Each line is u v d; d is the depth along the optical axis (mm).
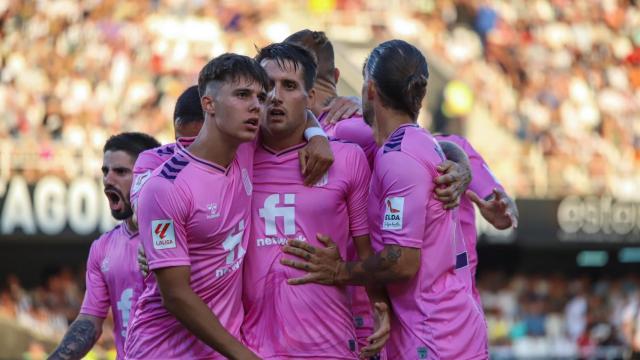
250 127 14773
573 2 69688
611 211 52500
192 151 15195
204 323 14930
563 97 63688
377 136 16578
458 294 16141
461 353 15922
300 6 64875
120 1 61281
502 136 60594
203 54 60156
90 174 48062
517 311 55531
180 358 15789
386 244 15734
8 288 51656
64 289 52562
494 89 63188
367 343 17641
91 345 19703
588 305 56250
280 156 15984
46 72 56656
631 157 60969
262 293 15828
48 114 54375
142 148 19484
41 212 47031
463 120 60375
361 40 64125
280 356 15750
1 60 56688
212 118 14977
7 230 46688
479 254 60938
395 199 15672
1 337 45125
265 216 15875
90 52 58375
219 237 15219
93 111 55125
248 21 63312
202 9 62344
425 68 16266
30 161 47906
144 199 14969
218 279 15375
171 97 57406
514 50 66312
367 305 17797
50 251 54844
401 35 65062
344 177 16031
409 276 15750
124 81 57281
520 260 61375
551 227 52531
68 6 60250
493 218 18688
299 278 15781
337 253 15969
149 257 14977
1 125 52625
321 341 15875
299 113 15664
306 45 18484
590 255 61438
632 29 69188
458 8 67688
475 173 19094
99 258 19891
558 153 59375
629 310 52312
